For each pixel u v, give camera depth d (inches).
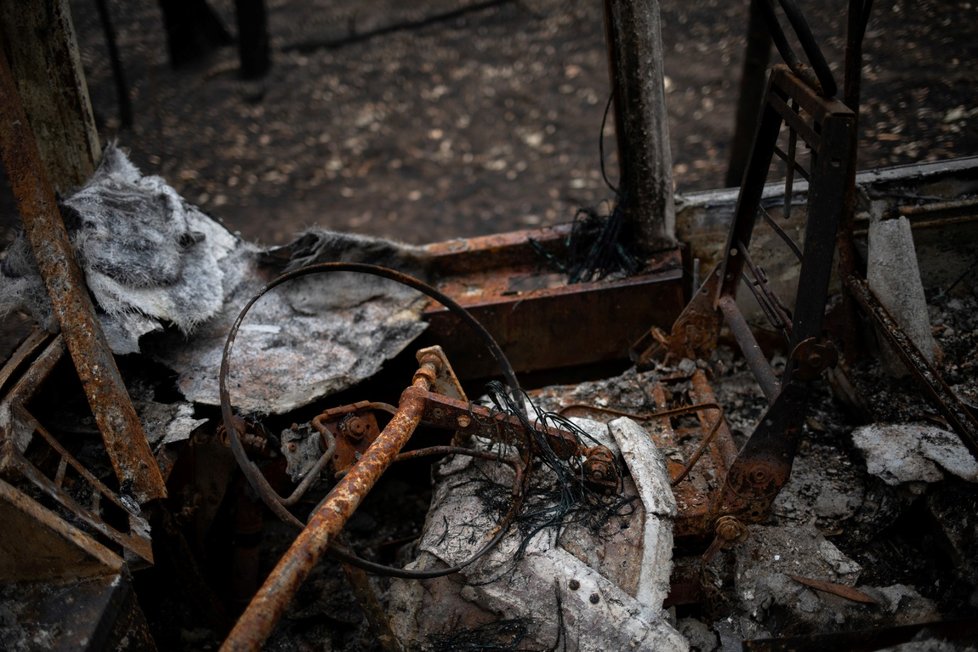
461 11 407.2
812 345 93.2
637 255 151.9
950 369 133.1
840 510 117.6
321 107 342.0
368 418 103.6
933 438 117.9
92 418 113.3
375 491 146.6
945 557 110.9
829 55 284.5
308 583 129.3
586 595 98.0
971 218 141.9
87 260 121.0
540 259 158.4
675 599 110.7
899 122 240.7
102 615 89.3
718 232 155.7
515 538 103.3
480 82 352.2
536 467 111.9
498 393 108.5
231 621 121.8
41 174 119.5
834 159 86.7
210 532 129.8
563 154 299.7
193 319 127.9
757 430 99.8
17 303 114.8
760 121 109.5
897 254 134.0
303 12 426.3
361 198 287.0
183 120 334.6
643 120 138.1
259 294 98.1
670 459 117.0
